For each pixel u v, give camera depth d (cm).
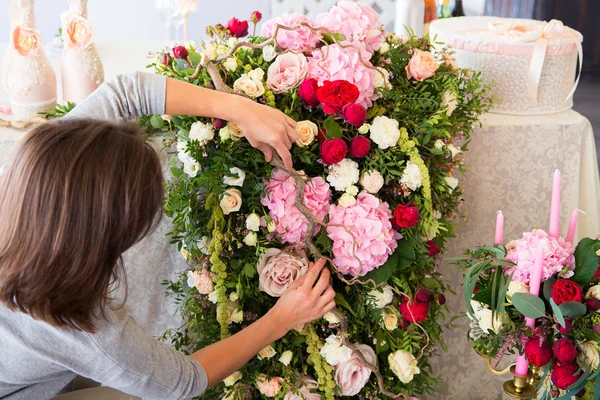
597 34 334
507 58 160
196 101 114
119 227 88
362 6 132
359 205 122
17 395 100
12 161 88
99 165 86
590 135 166
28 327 93
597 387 107
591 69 340
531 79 160
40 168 85
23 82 137
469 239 166
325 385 130
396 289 130
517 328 113
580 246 115
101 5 405
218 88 120
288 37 125
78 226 85
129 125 94
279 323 117
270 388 128
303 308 119
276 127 113
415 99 129
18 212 85
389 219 129
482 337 119
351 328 132
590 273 112
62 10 418
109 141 88
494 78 162
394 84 133
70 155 86
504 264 116
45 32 413
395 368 132
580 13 331
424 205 128
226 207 120
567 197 169
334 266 124
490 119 161
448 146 133
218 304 126
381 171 124
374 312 130
